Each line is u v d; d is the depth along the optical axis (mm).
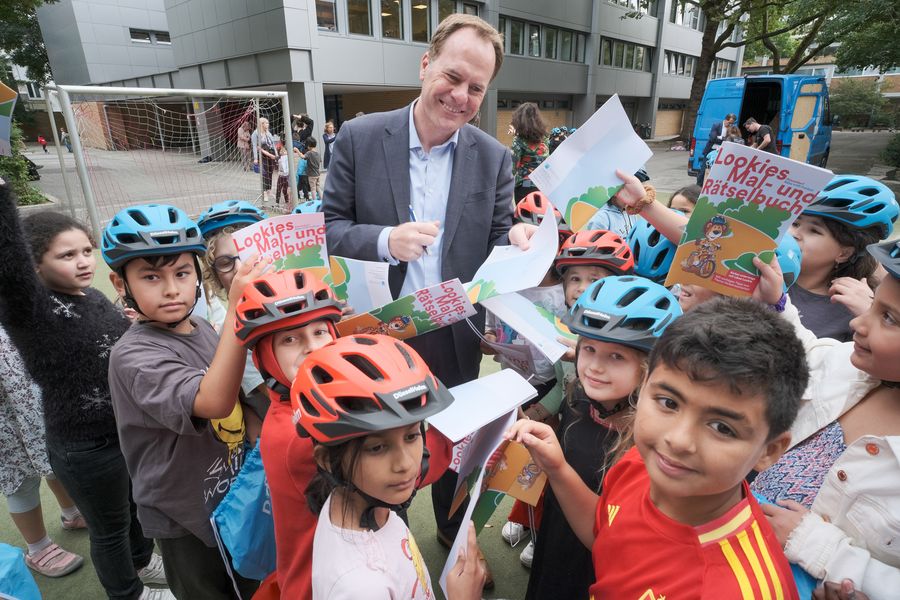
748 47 36344
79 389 1772
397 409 979
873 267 1936
